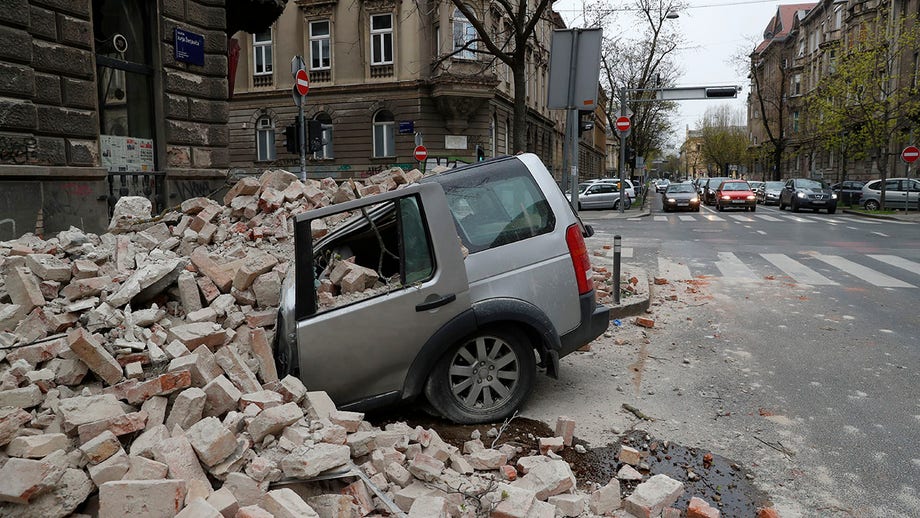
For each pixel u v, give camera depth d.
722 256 13.62
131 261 5.04
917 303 8.75
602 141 83.50
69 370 3.52
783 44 66.62
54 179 8.09
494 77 28.39
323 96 30.39
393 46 29.22
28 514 2.57
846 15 47.47
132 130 9.79
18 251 4.91
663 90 28.61
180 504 2.60
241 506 2.79
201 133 10.94
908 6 37.03
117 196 9.30
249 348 4.23
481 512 3.18
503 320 4.49
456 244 4.36
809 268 11.89
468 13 14.09
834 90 32.28
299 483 3.05
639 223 23.86
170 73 10.24
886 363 6.10
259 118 31.89
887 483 3.76
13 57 7.50
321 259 4.96
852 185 34.75
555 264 4.74
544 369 5.84
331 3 29.89
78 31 8.41
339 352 4.17
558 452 4.14
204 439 2.94
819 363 6.12
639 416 4.77
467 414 4.50
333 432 3.31
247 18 12.74
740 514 3.41
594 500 3.38
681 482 3.66
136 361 3.71
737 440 4.37
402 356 4.29
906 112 29.77
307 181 7.29
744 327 7.55
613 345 6.76
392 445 3.54
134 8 9.83
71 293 4.23
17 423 3.00
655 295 9.46
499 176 4.86
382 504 3.09
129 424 3.10
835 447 4.25
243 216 6.33
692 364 6.11
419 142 26.28
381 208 4.83
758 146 77.31
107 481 2.73
